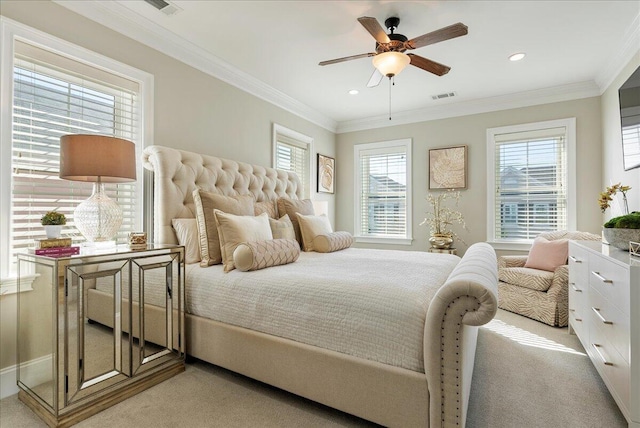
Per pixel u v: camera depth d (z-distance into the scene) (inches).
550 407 66.6
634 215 71.3
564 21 100.0
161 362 76.8
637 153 100.3
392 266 84.4
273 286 69.6
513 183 164.7
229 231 86.0
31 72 80.7
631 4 91.6
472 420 62.1
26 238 79.2
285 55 123.1
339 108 184.1
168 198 98.2
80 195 90.3
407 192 191.2
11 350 74.2
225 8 94.7
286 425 60.4
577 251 94.3
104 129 96.0
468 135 174.2
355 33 108.0
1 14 73.3
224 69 130.7
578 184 148.4
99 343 65.9
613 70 126.8
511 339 103.1
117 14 94.5
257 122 151.3
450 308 48.5
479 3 91.7
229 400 68.6
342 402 58.6
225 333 75.0
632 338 54.7
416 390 51.5
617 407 66.6
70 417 60.5
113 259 67.9
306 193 189.9
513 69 133.0
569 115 150.6
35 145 81.7
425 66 100.3
